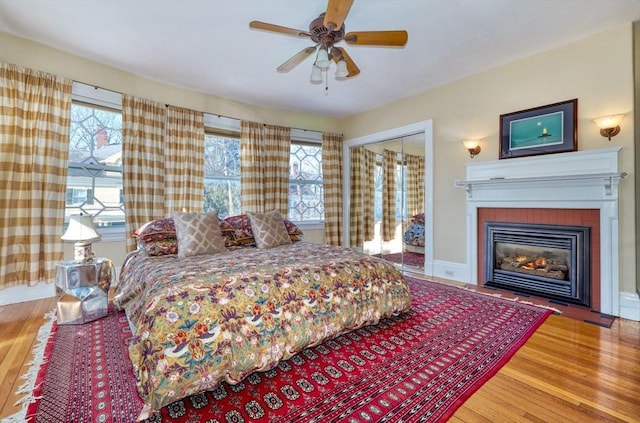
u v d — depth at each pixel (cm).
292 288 187
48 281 290
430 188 412
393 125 463
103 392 150
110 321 241
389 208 488
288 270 197
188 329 146
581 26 265
